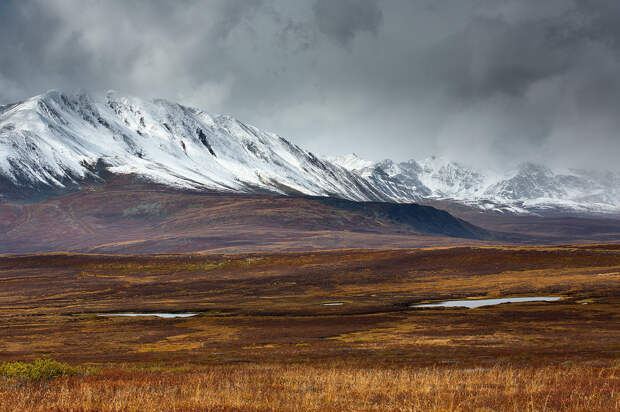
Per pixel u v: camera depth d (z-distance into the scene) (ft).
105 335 428.15
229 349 330.13
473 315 489.26
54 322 529.86
